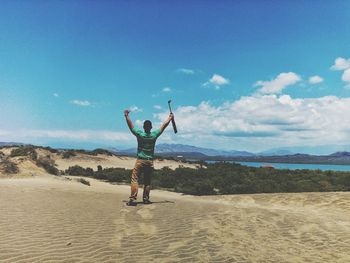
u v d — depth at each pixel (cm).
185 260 677
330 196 1806
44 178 2331
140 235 816
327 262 723
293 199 1809
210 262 676
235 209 1228
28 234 762
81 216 962
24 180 1997
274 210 1287
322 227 1039
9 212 958
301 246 830
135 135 1206
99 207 1116
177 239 806
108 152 7831
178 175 4025
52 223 869
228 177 3744
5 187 1437
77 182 2495
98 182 3638
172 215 1045
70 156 6825
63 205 1111
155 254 696
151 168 1216
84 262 627
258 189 3228
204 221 998
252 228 963
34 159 2723
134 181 1199
